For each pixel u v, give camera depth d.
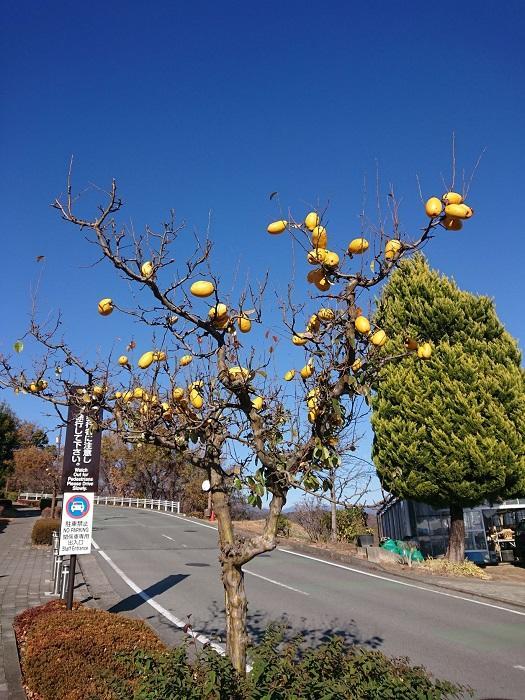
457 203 3.33
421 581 13.95
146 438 4.00
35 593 10.70
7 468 38.34
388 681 3.25
